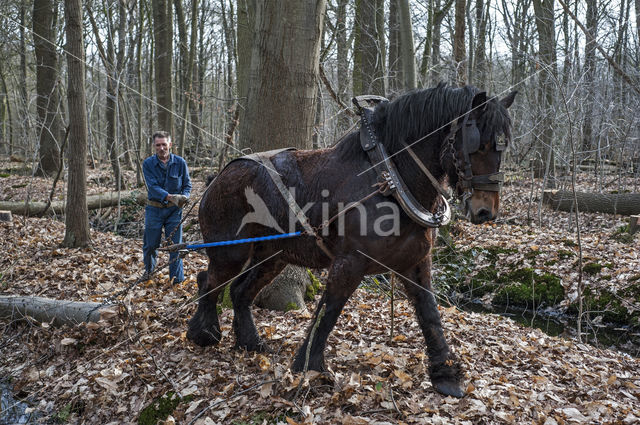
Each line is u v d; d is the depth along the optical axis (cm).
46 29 1395
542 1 1143
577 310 664
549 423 300
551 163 1301
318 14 477
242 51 882
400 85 1218
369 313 486
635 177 1248
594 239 823
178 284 546
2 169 1538
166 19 1551
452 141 297
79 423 350
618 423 302
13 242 737
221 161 984
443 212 323
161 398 348
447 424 294
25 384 399
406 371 358
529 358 403
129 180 1398
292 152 365
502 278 745
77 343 429
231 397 331
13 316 480
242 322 402
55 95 1420
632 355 537
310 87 483
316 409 313
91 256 670
